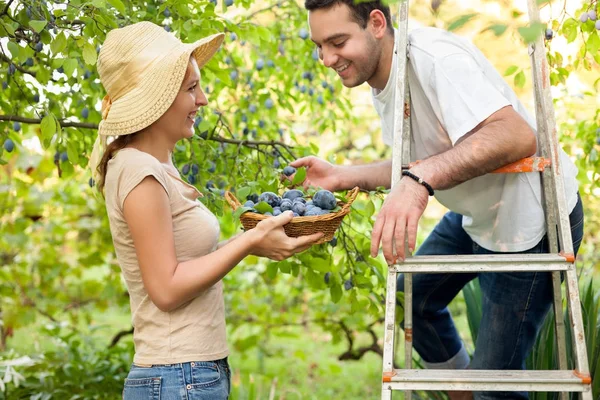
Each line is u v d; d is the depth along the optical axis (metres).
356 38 2.35
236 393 3.70
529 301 2.40
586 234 4.72
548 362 2.83
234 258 1.90
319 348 6.29
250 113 3.93
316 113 4.84
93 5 2.44
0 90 3.17
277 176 2.67
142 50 1.97
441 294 2.78
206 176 3.11
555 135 2.15
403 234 1.98
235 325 5.11
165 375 1.91
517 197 2.30
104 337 5.43
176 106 1.99
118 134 1.94
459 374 1.99
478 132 2.10
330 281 2.95
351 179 2.78
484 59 2.34
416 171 2.06
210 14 2.92
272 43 3.99
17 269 5.21
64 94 3.14
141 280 1.96
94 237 5.09
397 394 4.90
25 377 3.69
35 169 4.82
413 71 2.31
